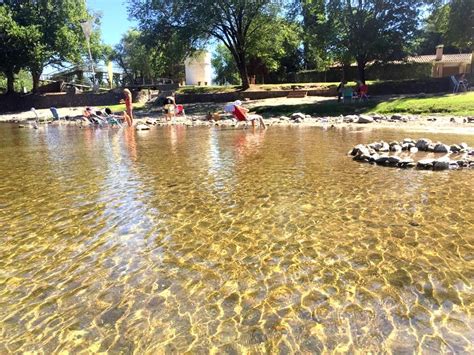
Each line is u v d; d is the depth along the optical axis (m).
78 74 60.41
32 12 47.06
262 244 5.29
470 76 32.34
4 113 44.38
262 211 6.62
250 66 51.84
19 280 4.53
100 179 9.31
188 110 34.31
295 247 5.16
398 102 23.98
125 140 17.42
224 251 5.11
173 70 64.50
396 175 8.83
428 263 4.61
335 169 9.62
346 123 20.67
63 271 4.71
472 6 31.28
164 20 36.78
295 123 22.22
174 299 4.03
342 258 4.81
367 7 30.55
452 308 3.72
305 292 4.08
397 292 4.02
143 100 46.00
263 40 39.84
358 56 31.73
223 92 39.59
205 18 34.72
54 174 10.11
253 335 3.43
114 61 75.12
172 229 5.93
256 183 8.48
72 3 50.22
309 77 52.41
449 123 17.84
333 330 3.45
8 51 44.84
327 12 30.86
